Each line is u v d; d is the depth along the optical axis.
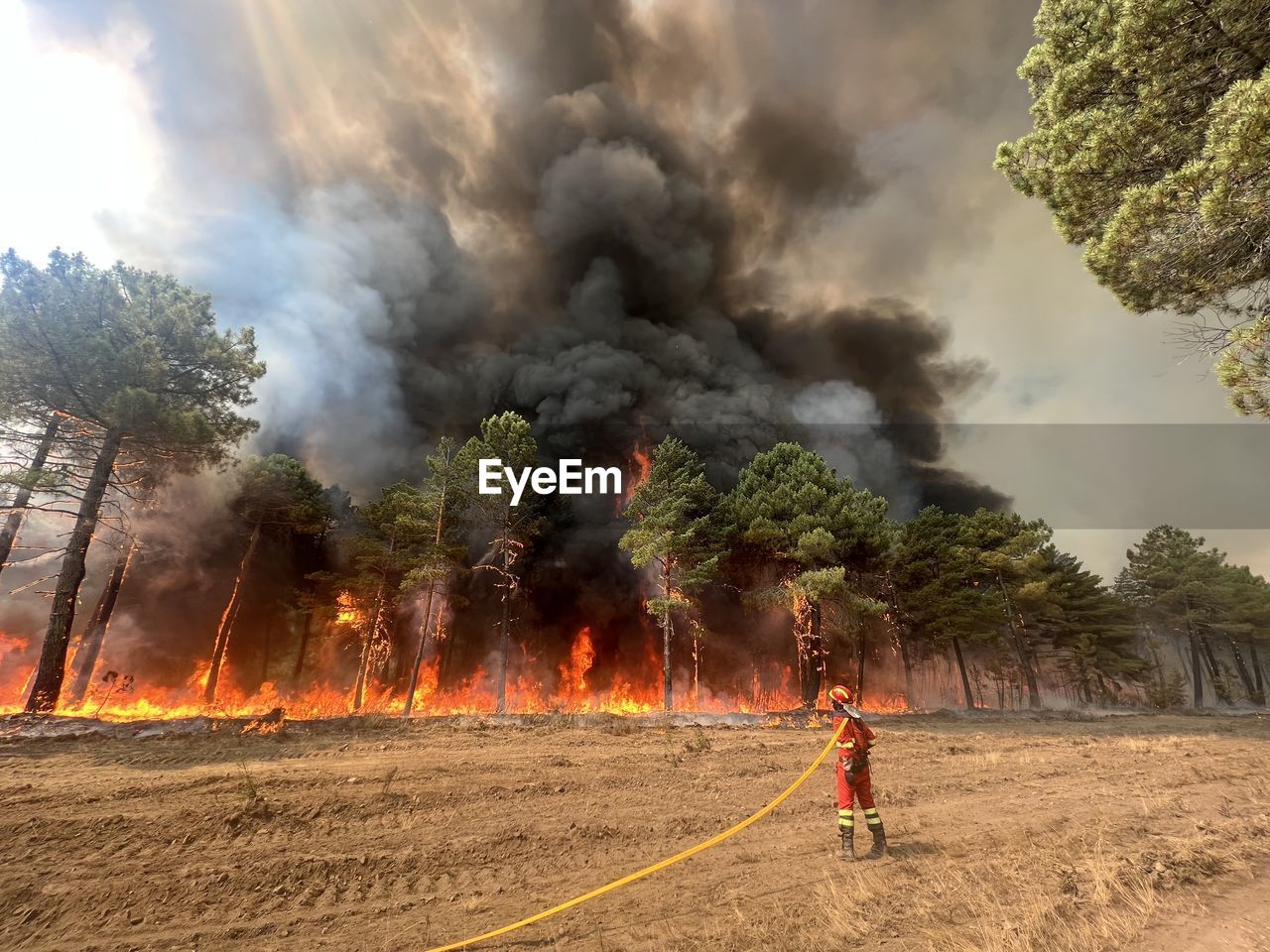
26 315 14.36
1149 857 5.13
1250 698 43.28
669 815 6.85
